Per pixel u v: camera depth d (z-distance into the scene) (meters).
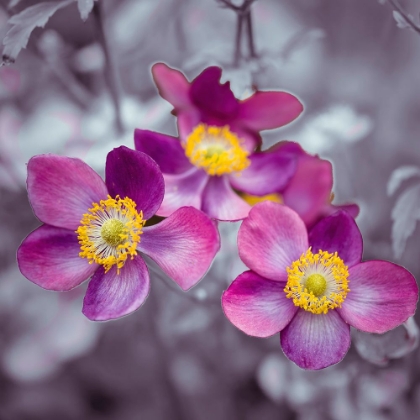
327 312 0.55
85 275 0.55
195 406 0.73
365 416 0.66
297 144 0.58
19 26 0.56
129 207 0.55
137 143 0.57
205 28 0.72
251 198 0.58
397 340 0.57
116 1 0.70
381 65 0.81
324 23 0.83
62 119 0.68
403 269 0.54
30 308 0.71
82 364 0.74
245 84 0.59
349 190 0.68
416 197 0.58
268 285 0.55
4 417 0.74
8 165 0.68
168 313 0.66
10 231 0.71
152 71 0.57
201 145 0.58
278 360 0.67
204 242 0.54
